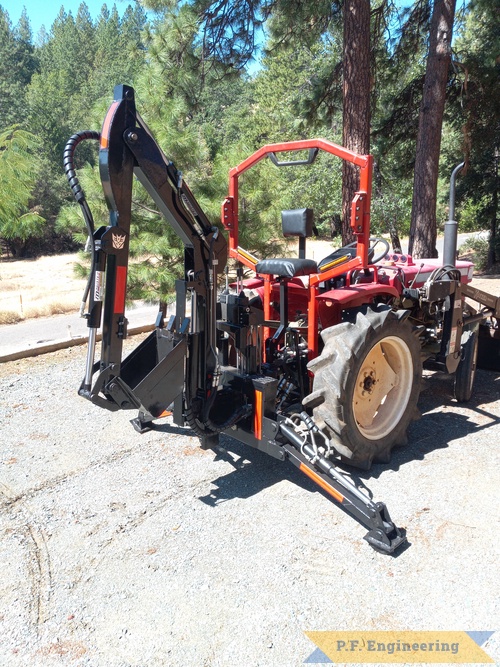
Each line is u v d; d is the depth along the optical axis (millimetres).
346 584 2707
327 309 3922
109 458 4074
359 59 9055
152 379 3162
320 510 3334
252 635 2430
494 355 5547
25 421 4770
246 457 4062
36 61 77875
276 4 11102
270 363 3873
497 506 3305
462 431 4375
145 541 3088
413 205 11102
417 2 12422
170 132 8141
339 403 3377
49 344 7035
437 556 2885
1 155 9219
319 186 16828
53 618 2561
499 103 14531
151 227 8164
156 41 11406
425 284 4207
